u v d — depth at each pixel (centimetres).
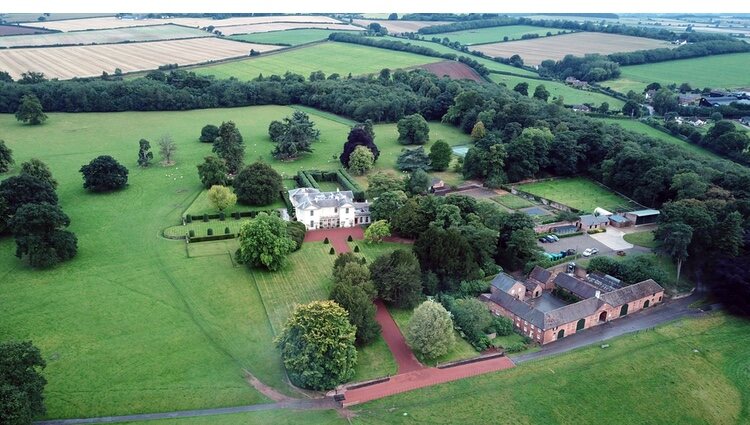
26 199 16312
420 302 13375
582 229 18100
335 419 9706
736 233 14275
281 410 9881
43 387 9456
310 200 17925
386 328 12538
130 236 16550
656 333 12525
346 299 11756
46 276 14000
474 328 12106
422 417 9838
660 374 11112
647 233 17950
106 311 12588
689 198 17525
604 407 10212
